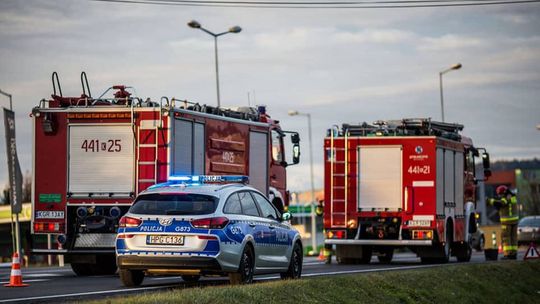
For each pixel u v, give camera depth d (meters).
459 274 53.91
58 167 54.44
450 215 70.62
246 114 64.12
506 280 58.12
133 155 53.66
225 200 39.44
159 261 38.41
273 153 68.44
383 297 41.97
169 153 53.22
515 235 77.69
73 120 54.38
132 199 53.47
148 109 53.50
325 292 38.28
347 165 69.00
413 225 67.56
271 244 42.34
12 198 80.31
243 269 39.62
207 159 57.34
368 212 68.50
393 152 68.31
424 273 50.47
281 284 36.88
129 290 39.88
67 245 53.97
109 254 54.03
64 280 48.22
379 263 72.06
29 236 54.62
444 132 71.31
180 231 38.41
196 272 38.31
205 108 57.97
